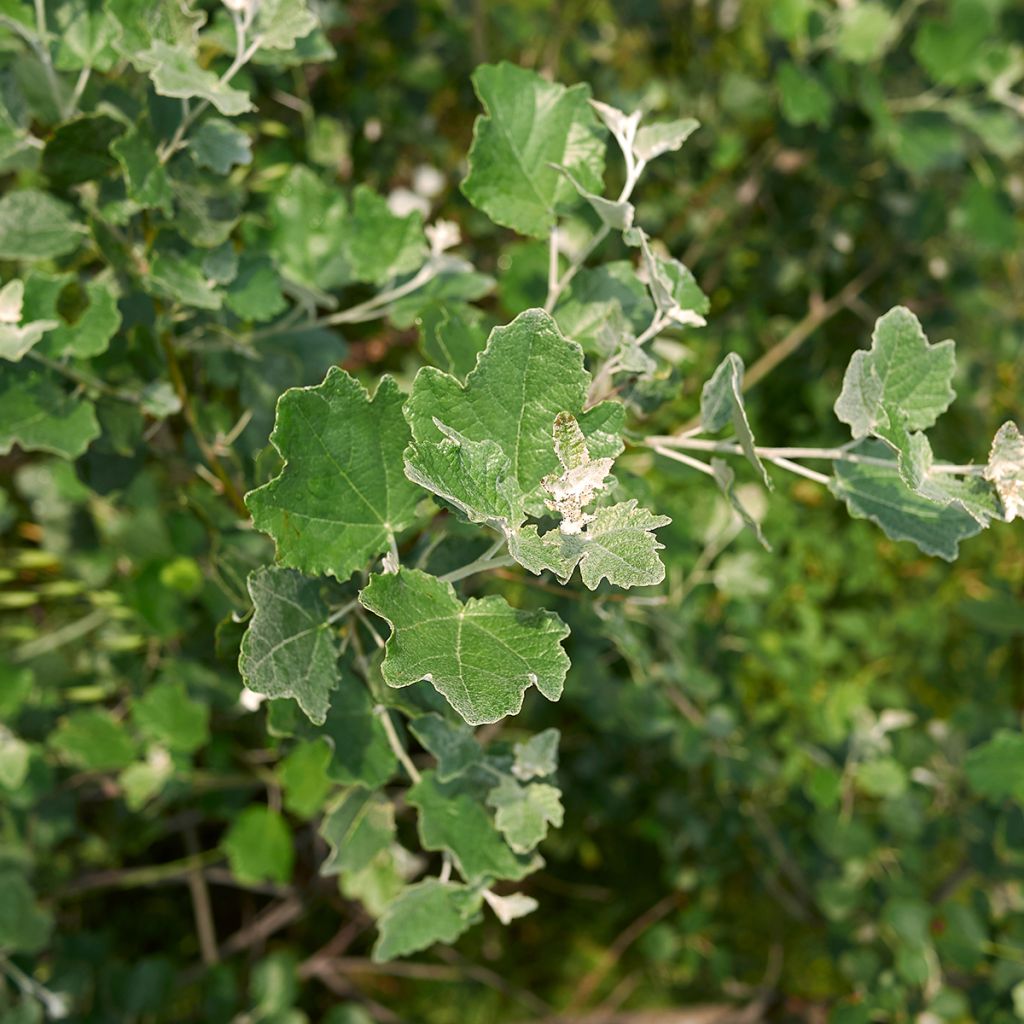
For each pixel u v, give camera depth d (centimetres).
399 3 90
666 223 103
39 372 51
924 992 85
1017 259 117
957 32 86
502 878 48
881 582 112
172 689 69
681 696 86
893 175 100
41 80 54
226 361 60
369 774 48
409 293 58
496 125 50
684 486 89
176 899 114
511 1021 119
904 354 45
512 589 59
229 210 53
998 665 111
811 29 85
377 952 48
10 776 69
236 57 53
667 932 105
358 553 44
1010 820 81
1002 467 43
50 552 80
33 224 53
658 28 103
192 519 69
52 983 81
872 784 83
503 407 42
